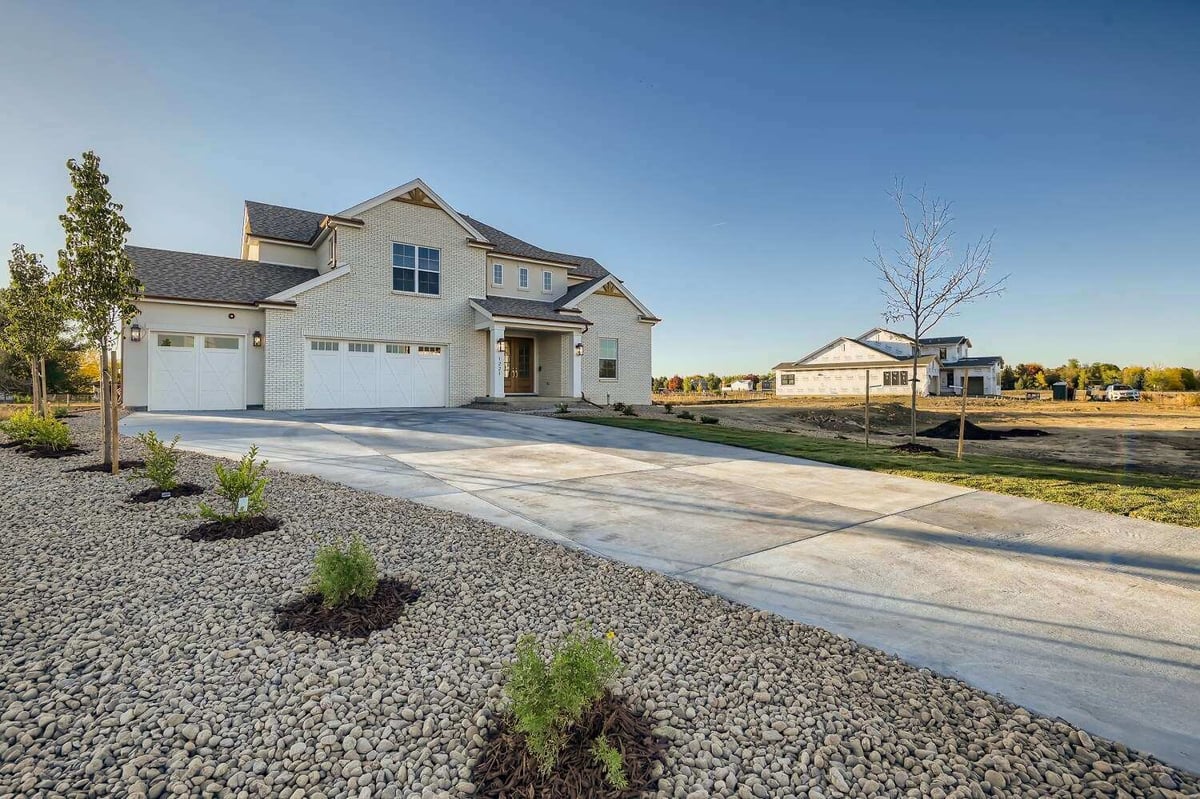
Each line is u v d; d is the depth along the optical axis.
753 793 2.06
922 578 4.46
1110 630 3.55
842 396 44.16
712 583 4.33
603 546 5.20
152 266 17.17
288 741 2.31
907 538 5.51
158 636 3.21
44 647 3.05
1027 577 4.48
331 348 17.67
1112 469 10.66
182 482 6.95
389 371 18.69
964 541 5.42
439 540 5.12
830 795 2.07
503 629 3.46
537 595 3.98
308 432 12.05
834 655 3.18
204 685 2.72
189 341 16.34
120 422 13.46
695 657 3.13
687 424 15.86
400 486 7.39
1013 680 2.94
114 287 7.53
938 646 3.33
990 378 50.53
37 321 13.54
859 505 6.79
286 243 19.81
